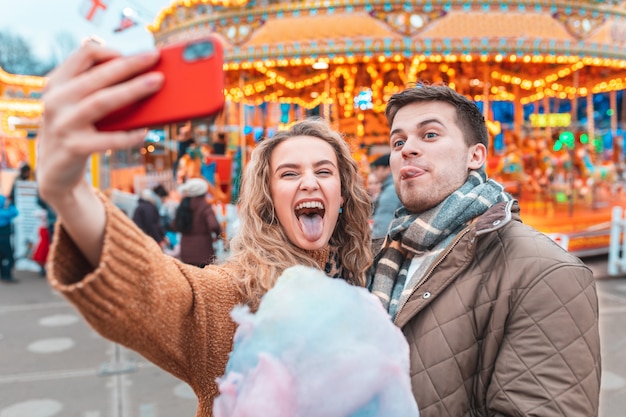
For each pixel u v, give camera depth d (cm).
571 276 131
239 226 161
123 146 74
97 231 89
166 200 950
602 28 896
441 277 144
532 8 821
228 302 128
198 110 71
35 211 946
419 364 138
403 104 167
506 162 1159
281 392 86
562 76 1220
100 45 75
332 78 1071
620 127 1806
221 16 902
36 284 811
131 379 444
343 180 176
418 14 806
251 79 1215
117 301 90
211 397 121
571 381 124
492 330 136
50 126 72
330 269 172
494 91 1277
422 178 159
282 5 847
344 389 87
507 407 125
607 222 962
